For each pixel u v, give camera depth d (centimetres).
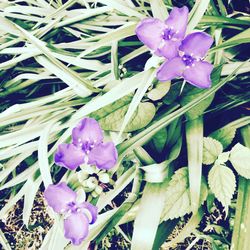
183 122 26
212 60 27
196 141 24
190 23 24
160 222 24
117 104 25
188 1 31
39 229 31
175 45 21
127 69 30
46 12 30
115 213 25
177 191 24
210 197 26
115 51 26
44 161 24
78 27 30
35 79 30
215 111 27
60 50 28
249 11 32
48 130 25
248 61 26
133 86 24
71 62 27
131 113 22
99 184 24
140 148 25
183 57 21
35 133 26
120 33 25
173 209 24
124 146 24
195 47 21
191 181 23
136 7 29
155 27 21
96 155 21
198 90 26
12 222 31
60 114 27
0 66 27
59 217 23
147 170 25
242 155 24
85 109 24
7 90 30
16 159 28
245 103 28
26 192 27
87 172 23
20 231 31
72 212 21
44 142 24
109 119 25
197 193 23
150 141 26
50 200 21
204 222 29
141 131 26
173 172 26
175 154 25
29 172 27
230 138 26
